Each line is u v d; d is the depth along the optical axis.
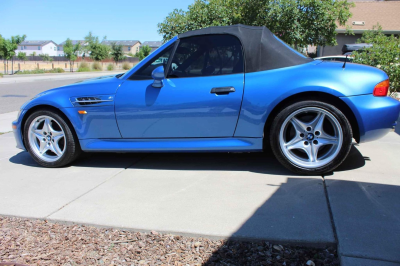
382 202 2.91
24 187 3.69
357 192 3.13
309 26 10.81
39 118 4.29
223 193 3.28
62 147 4.42
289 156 3.61
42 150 4.36
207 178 3.70
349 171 3.70
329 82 3.41
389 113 3.41
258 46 3.68
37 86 18.23
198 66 3.81
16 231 2.79
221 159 4.36
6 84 19.77
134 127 3.95
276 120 3.55
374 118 3.39
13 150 5.31
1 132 6.64
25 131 4.35
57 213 3.02
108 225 2.77
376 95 3.42
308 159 3.62
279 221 2.68
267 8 10.51
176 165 4.21
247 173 3.79
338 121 3.42
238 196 3.19
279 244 2.43
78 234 2.71
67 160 4.27
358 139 3.56
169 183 3.61
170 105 3.77
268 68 3.63
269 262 2.24
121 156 4.72
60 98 4.12
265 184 3.44
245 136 3.69
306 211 2.82
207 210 2.94
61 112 4.20
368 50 7.32
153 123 3.87
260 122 3.60
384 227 2.51
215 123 3.71
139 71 4.00
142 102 3.85
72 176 3.99
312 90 3.42
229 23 10.52
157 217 2.86
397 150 4.46
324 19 10.59
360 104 3.38
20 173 4.17
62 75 30.41
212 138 3.78
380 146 4.67
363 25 22.08
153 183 3.63
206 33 3.86
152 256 2.39
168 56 3.92
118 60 62.72
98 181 3.78
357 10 23.88
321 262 2.21
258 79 3.59
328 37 11.28
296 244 2.40
